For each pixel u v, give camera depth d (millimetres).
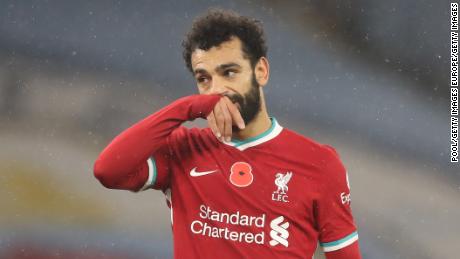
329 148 9852
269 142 9703
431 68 44625
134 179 9570
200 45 9445
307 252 9500
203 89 9648
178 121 9445
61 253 31812
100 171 9266
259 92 9695
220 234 9359
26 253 31500
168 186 9953
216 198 9461
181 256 9484
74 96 41531
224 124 9195
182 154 9820
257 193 9430
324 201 9547
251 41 9539
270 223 9336
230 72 9383
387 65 45219
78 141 39188
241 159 9609
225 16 9508
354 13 46438
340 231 9656
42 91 41500
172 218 9727
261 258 9227
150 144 9320
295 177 9516
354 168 39406
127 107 41875
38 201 34750
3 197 34500
